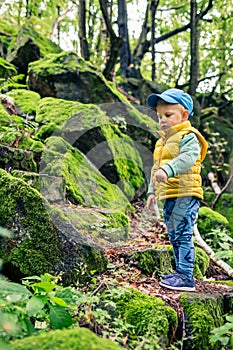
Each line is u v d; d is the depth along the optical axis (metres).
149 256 3.14
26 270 2.48
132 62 9.98
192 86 8.44
